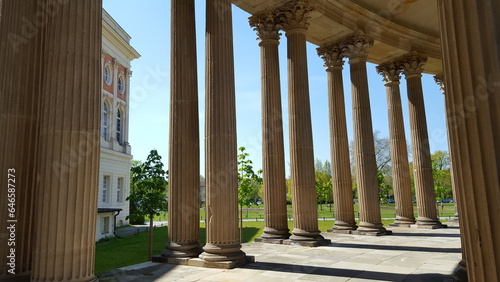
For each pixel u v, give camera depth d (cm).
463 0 702
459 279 1147
